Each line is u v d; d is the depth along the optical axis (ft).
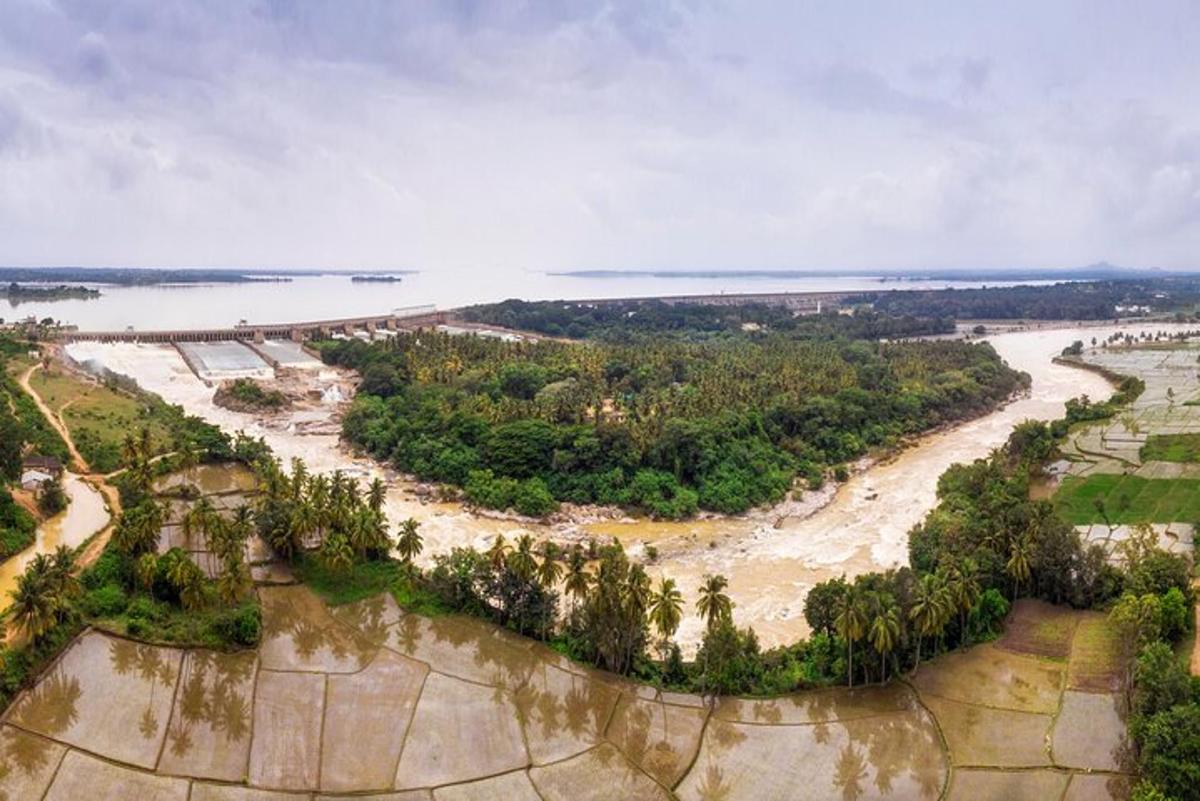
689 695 364.79
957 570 394.52
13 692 342.03
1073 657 383.65
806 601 389.80
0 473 484.33
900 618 362.53
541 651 398.83
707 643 366.02
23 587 353.10
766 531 565.53
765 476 634.84
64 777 304.09
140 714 341.82
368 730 337.93
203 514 440.04
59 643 370.12
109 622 392.88
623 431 631.56
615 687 370.53
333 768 315.17
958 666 380.37
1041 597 434.30
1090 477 636.48
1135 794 274.77
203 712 345.72
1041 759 320.50
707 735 339.16
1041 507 469.16
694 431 624.18
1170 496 586.86
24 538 446.60
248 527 461.37
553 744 331.98
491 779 311.68
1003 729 337.72
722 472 620.49
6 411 595.88
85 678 360.69
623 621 375.04
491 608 429.79
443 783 309.01
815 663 378.53
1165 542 502.79
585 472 619.26
